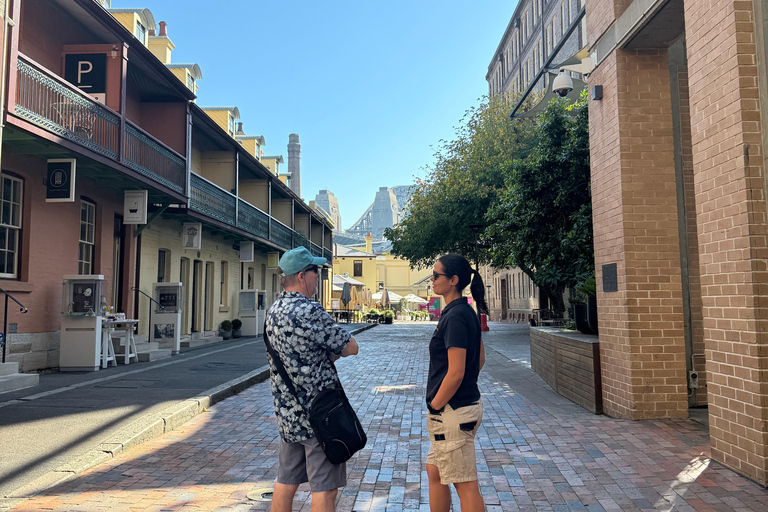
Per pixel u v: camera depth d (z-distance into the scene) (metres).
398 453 5.27
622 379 6.38
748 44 4.27
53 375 9.80
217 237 20.39
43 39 10.77
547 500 3.92
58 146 9.23
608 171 6.75
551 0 32.38
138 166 11.74
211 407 7.61
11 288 9.61
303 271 3.13
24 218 10.09
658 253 6.30
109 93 11.02
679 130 7.03
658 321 6.24
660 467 4.54
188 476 4.59
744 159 4.19
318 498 2.89
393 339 22.03
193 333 18.39
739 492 3.92
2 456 4.88
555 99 10.26
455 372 2.89
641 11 5.83
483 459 4.95
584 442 5.41
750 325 4.15
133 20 18.22
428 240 25.05
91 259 12.48
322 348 2.97
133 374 9.94
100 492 4.17
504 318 45.88
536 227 10.46
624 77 6.50
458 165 23.00
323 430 2.84
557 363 8.59
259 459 5.11
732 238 4.35
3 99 7.74
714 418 4.64
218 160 19.47
